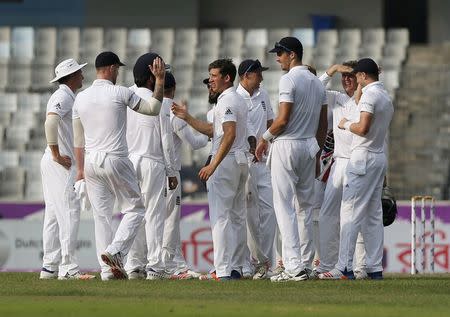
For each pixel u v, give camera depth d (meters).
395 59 93.50
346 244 38.41
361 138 38.47
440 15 110.06
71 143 39.41
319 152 39.00
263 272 41.56
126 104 37.50
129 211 37.88
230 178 37.72
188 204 63.22
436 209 61.38
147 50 97.56
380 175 38.81
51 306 27.75
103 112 37.25
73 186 39.12
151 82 39.62
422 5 114.50
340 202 40.19
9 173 80.31
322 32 97.00
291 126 36.97
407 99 83.25
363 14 110.62
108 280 37.47
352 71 40.16
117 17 109.81
